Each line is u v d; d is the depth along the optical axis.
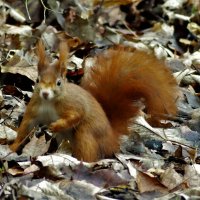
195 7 18.89
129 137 11.32
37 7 16.52
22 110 11.85
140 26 18.55
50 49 14.70
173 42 17.09
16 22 16.02
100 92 11.01
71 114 10.06
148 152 11.09
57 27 16.25
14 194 8.75
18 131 10.34
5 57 13.79
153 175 10.20
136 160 10.66
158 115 11.20
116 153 10.71
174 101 11.39
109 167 10.12
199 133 12.28
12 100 12.18
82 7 16.89
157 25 17.72
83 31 15.80
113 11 18.28
